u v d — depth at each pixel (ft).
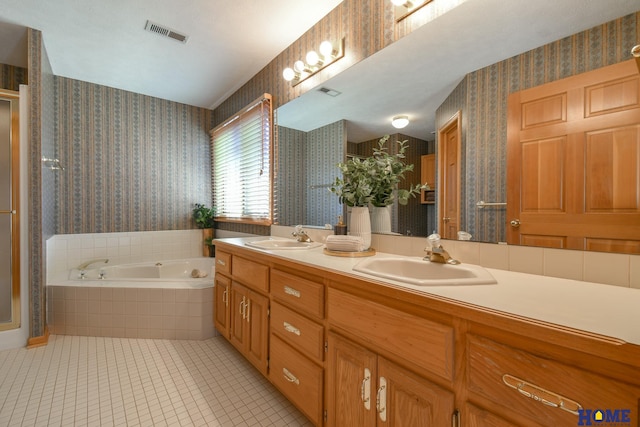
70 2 6.22
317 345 4.10
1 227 6.98
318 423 4.07
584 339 1.89
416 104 4.90
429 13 4.66
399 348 3.02
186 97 11.37
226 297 6.86
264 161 8.89
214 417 4.84
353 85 5.95
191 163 12.16
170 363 6.51
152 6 6.38
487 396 2.38
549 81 3.47
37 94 7.16
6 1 6.16
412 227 4.99
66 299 7.85
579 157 3.27
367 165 5.61
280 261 4.86
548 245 3.53
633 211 2.95
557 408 2.03
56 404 5.08
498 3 3.92
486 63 4.03
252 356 5.69
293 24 7.01
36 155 7.18
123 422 4.68
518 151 3.76
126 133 10.68
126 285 7.96
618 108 3.00
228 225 11.39
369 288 3.32
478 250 4.14
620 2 2.99
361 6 5.79
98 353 6.92
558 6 3.41
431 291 2.87
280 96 8.21
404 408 2.98
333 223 6.45
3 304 7.04
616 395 1.81
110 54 8.26
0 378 5.82
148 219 11.16
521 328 2.16
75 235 9.72
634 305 2.44
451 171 4.46
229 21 6.88
